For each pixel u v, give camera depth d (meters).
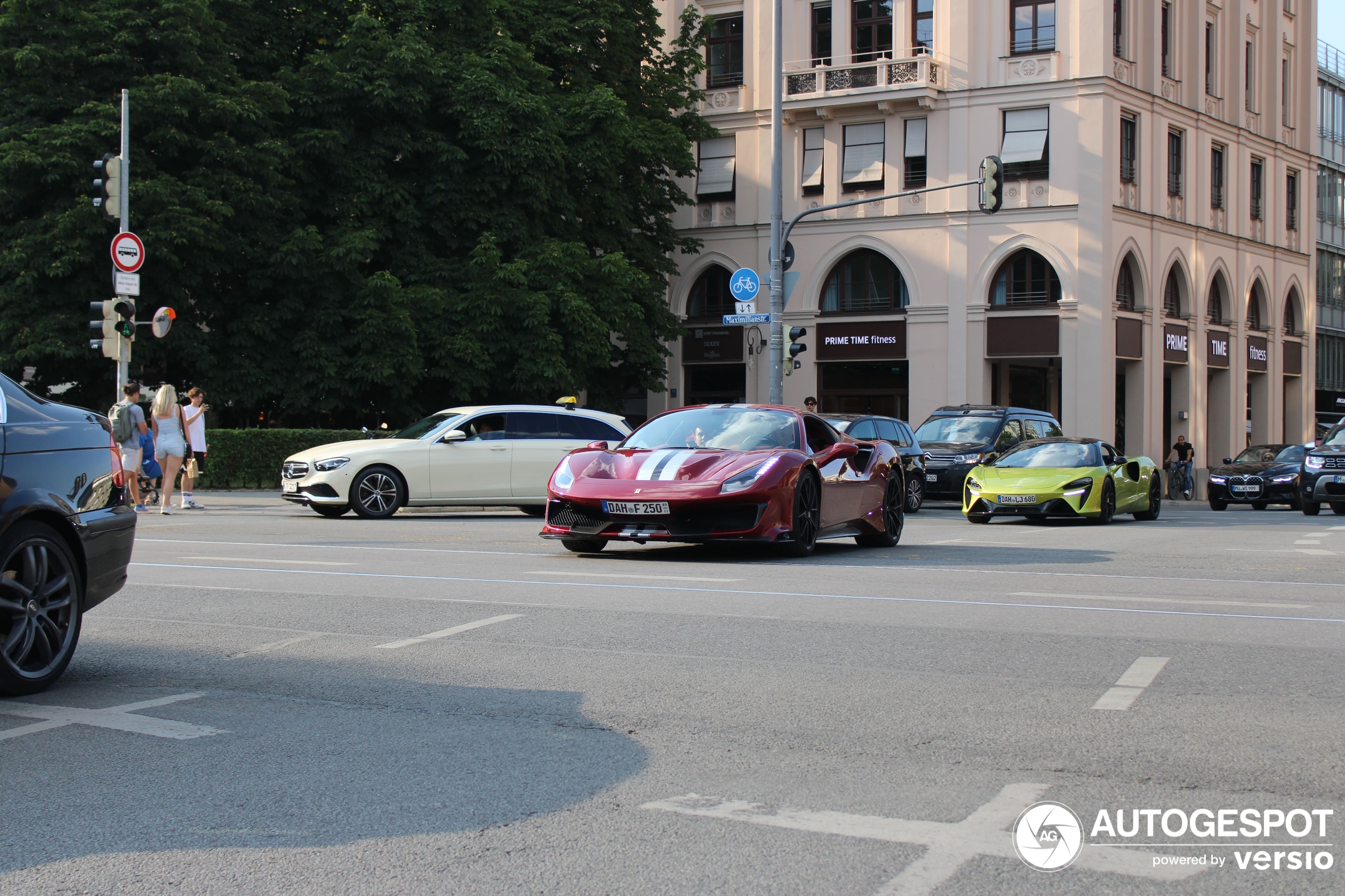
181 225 26.00
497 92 30.39
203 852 3.73
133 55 27.44
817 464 12.42
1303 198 49.25
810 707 5.56
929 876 3.51
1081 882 3.47
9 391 5.98
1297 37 49.31
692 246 40.81
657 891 3.41
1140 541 15.30
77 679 6.19
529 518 19.06
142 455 19.38
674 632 7.47
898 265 39.53
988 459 20.77
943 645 7.09
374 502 18.05
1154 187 39.78
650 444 12.81
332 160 29.22
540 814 4.07
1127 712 5.46
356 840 3.83
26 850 3.75
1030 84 37.75
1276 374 47.16
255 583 9.79
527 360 30.02
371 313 28.41
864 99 39.25
